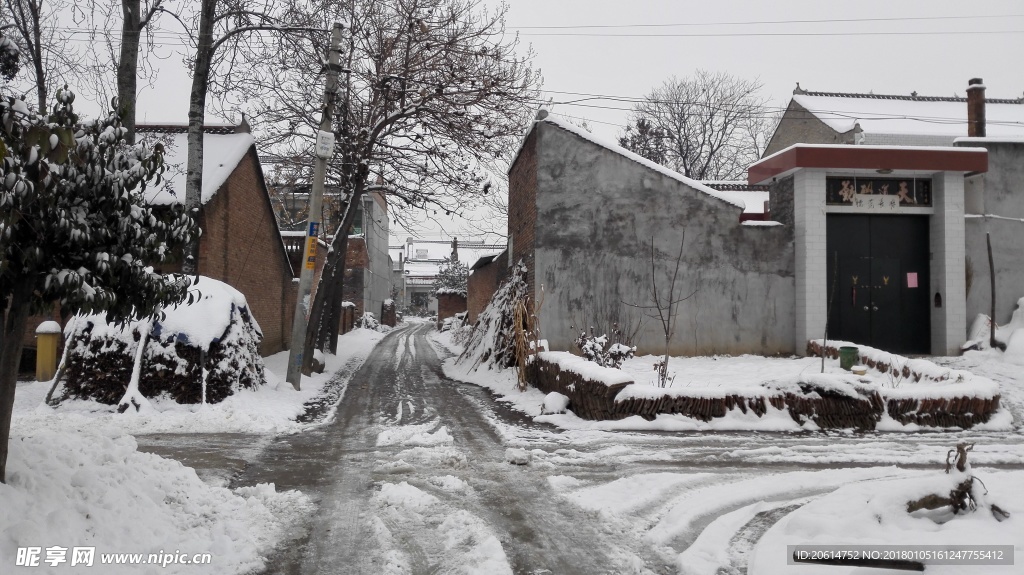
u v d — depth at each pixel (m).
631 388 10.73
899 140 26.77
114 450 5.82
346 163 20.22
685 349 16.81
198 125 14.34
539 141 16.77
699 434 10.07
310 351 17.80
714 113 42.44
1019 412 11.68
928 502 5.42
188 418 10.73
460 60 19.06
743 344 17.03
